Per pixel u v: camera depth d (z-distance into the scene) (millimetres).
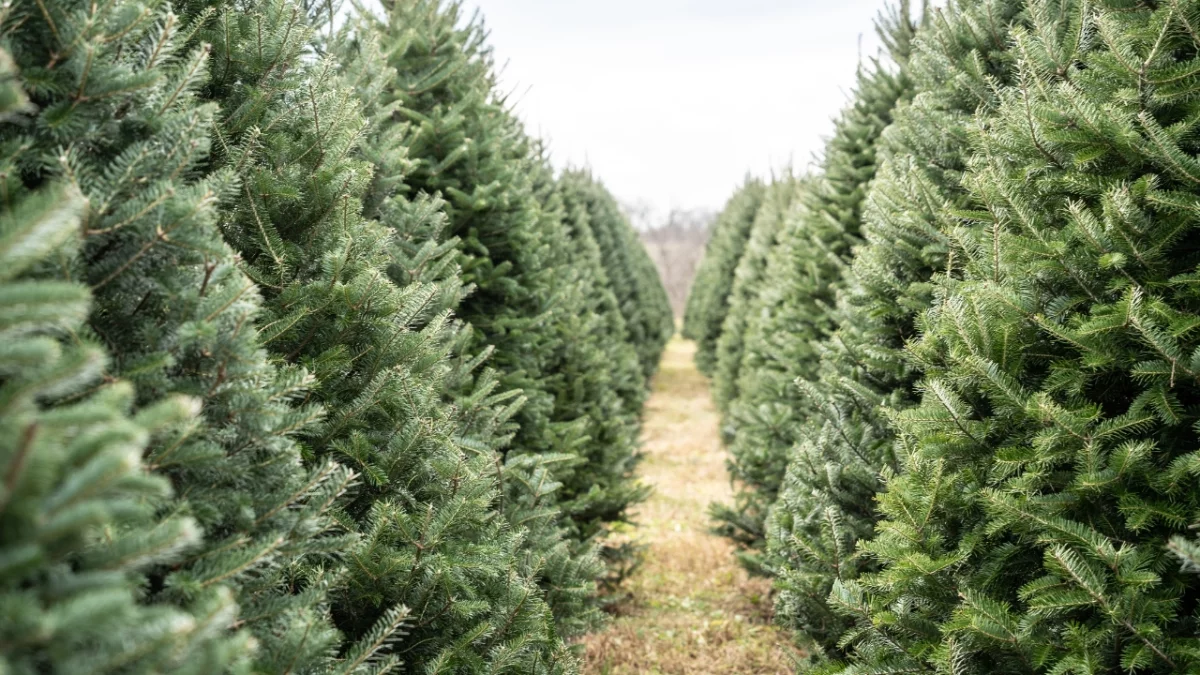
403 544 2260
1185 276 1852
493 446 3539
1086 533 1857
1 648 906
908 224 3359
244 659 1244
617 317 11312
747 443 5984
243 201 2092
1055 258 2123
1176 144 2000
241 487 1708
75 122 1468
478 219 4738
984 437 2301
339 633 1824
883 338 3725
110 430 1021
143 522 1369
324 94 2453
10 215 1159
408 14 4824
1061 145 2240
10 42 1380
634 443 7430
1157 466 1926
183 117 1559
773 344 7500
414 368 2598
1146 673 1832
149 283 1539
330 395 2281
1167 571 1847
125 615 955
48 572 1051
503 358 4660
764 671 4578
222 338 1545
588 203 14727
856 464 3402
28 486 919
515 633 2500
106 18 1478
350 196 2559
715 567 6496
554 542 3742
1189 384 1889
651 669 4621
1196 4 1904
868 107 6426
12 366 1016
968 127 2691
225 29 2072
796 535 3262
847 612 2586
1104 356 1952
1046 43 2590
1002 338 2223
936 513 2402
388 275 3318
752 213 17703
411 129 4613
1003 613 1950
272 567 1704
